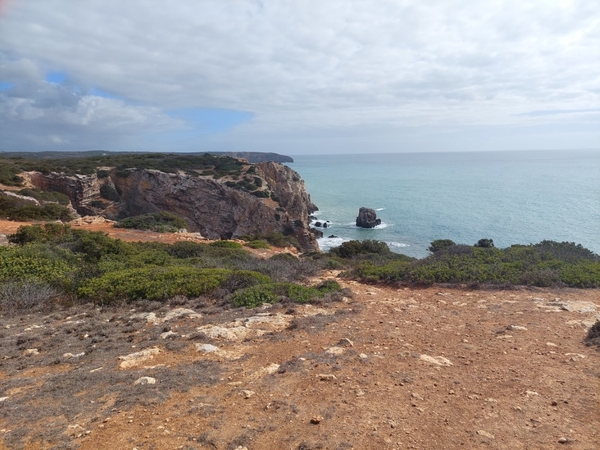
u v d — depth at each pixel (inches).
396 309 343.0
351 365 213.3
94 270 459.5
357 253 1153.4
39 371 214.8
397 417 158.9
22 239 700.7
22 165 1984.5
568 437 143.9
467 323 299.3
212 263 563.2
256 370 207.5
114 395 177.9
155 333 274.4
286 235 1900.8
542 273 429.1
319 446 137.3
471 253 561.6
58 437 143.0
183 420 155.7
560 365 212.2
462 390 184.2
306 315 317.7
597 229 1830.7
